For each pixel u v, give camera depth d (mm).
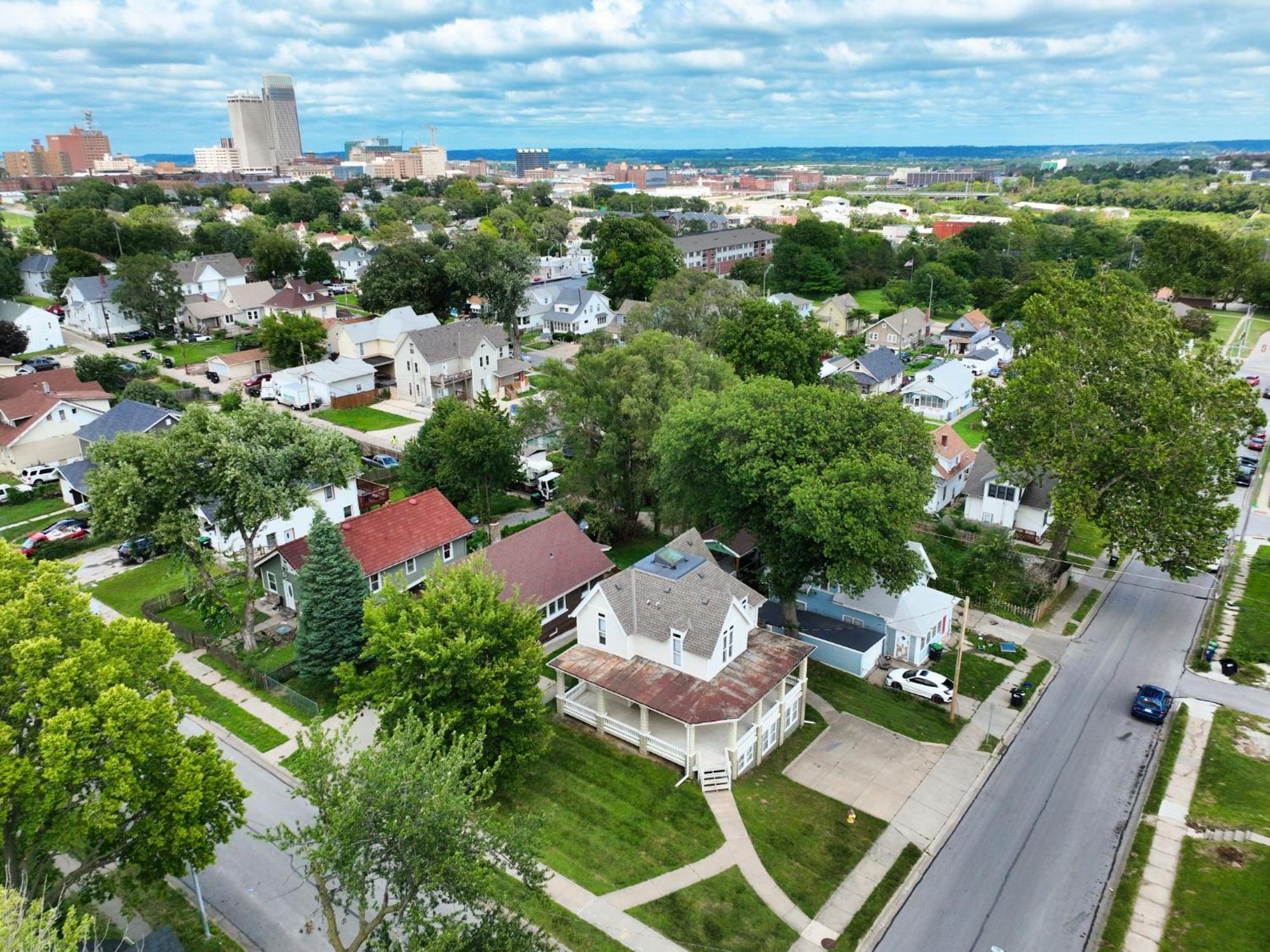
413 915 21266
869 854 30828
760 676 36406
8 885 20375
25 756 23375
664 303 86938
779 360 77062
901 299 140125
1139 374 50344
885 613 45000
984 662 44562
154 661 26969
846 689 42094
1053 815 33000
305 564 40750
